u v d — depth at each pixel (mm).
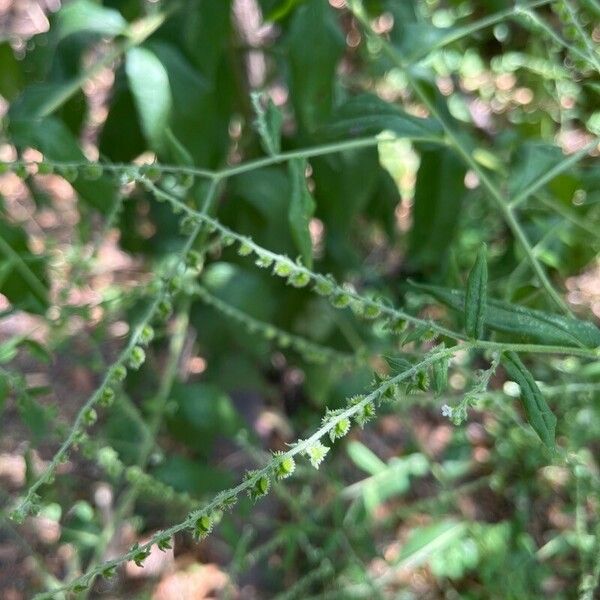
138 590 514
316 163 384
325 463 521
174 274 304
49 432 428
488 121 561
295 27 337
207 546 553
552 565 513
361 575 452
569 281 563
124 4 370
